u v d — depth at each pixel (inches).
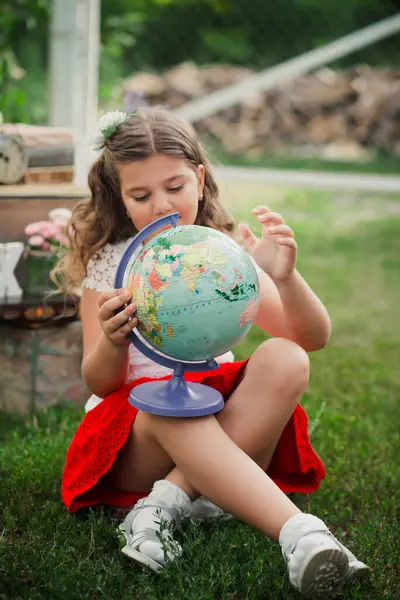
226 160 384.5
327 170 351.3
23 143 111.4
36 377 112.8
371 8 450.3
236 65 457.7
